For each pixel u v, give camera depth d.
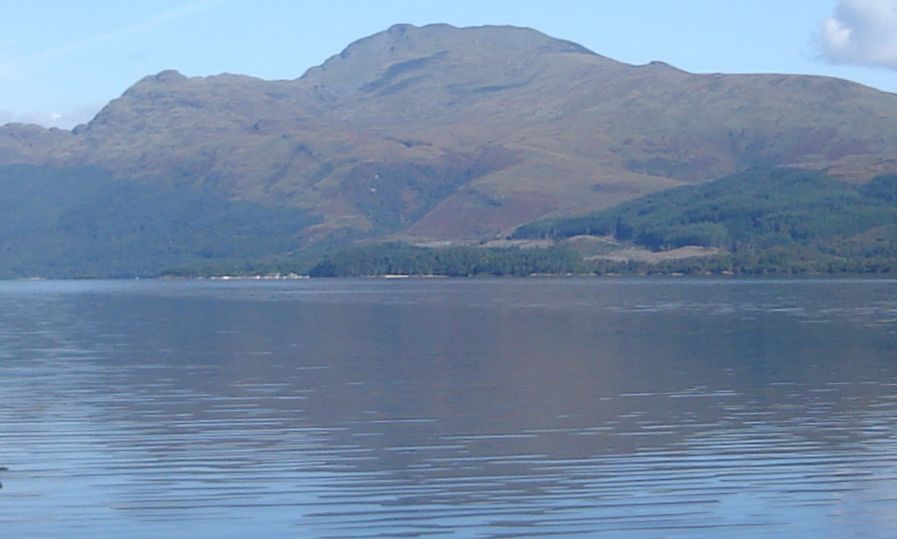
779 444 35.97
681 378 52.12
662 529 27.30
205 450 35.75
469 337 77.19
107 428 39.62
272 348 69.62
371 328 87.56
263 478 32.06
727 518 28.05
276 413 42.66
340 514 28.56
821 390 47.59
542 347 68.62
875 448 35.25
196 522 27.97
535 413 42.19
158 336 81.25
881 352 63.41
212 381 52.25
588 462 33.72
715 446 35.81
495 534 27.05
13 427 39.88
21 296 183.12
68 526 27.66
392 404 44.66
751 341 71.56
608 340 73.38
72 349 70.25
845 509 28.69
